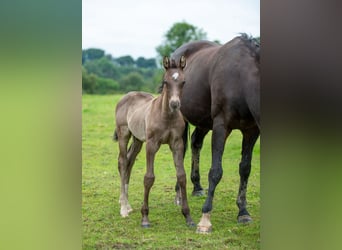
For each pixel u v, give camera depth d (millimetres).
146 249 4609
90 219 5418
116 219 5449
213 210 5891
